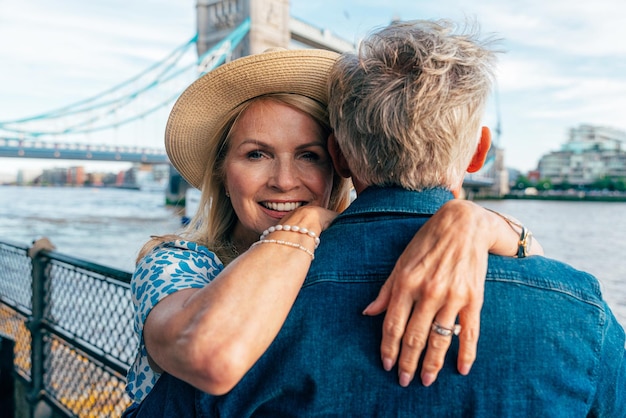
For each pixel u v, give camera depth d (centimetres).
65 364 214
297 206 91
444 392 62
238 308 59
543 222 3806
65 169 12106
